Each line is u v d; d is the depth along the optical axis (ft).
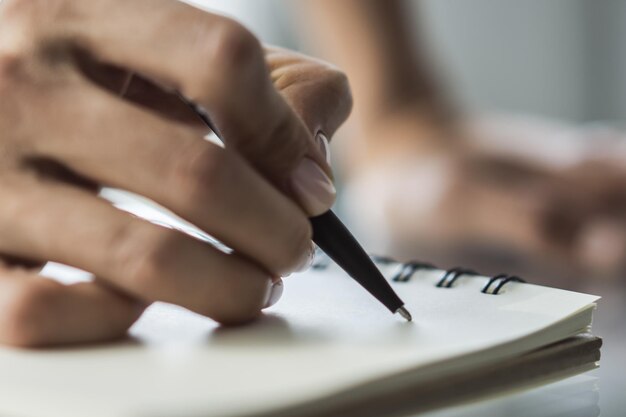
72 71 1.09
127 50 1.07
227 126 1.06
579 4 5.01
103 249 1.05
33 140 1.09
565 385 1.07
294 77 1.22
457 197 2.47
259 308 1.10
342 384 0.91
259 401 0.87
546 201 2.29
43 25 1.10
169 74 1.05
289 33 3.74
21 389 0.91
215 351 1.01
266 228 1.06
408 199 2.58
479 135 2.76
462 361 0.99
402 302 1.11
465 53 4.89
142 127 1.05
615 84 5.05
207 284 1.06
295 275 1.34
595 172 2.40
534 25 5.00
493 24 4.94
